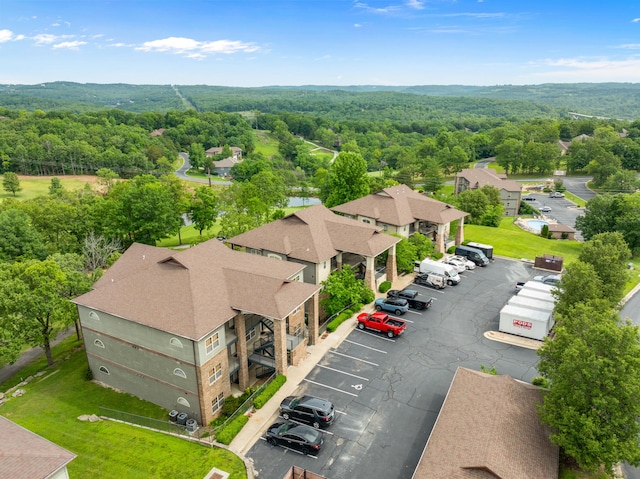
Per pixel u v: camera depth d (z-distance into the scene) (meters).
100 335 36.19
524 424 26.64
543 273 59.69
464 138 189.25
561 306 39.84
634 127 198.25
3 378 41.69
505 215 110.88
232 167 174.25
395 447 28.66
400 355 39.22
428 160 147.00
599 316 28.80
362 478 26.31
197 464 27.36
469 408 28.28
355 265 53.62
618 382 23.95
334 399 33.31
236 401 33.38
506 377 30.91
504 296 51.78
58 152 145.75
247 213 80.50
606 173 132.50
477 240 75.31
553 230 82.88
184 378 32.25
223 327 33.19
